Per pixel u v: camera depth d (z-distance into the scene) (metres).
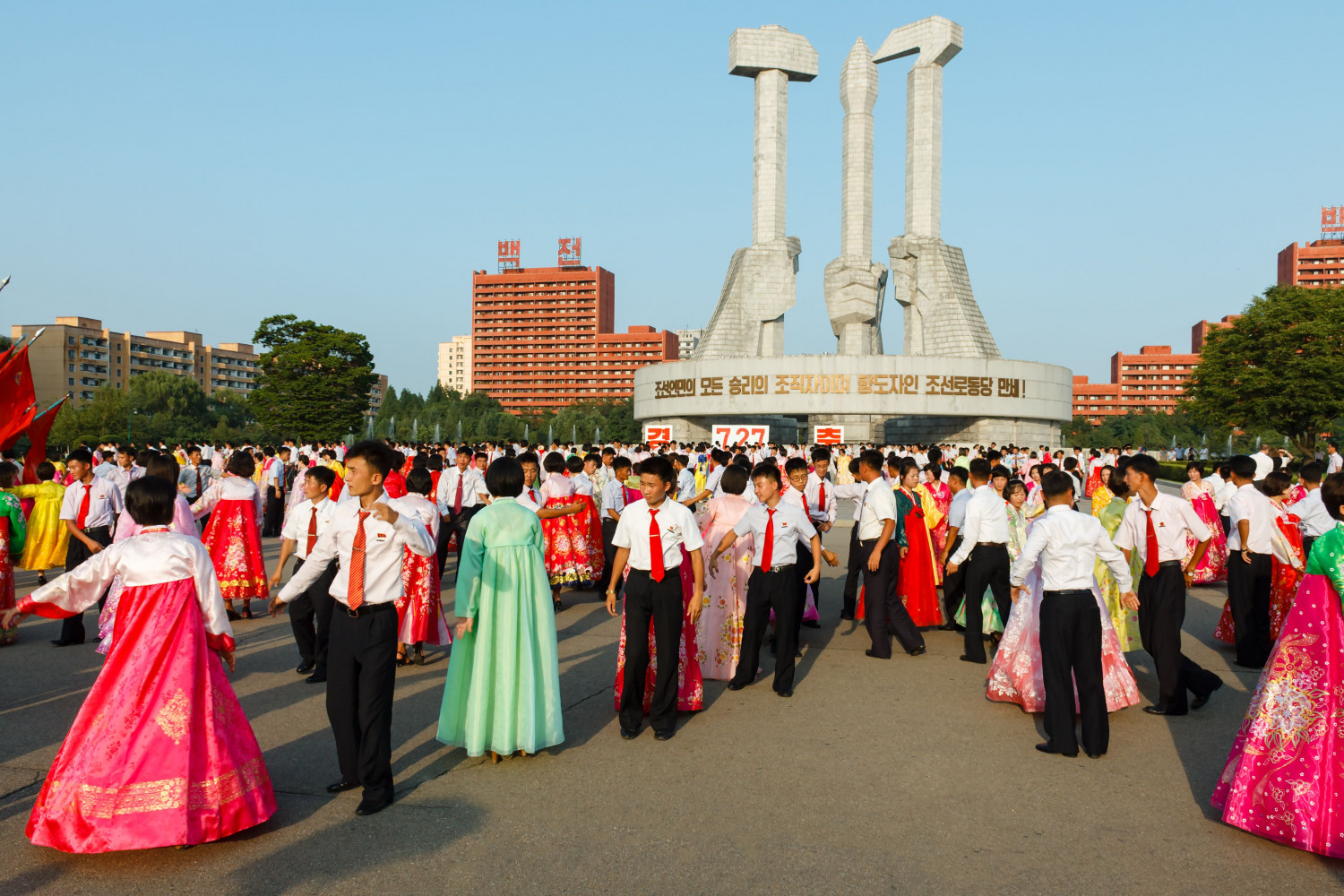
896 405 46.50
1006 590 8.24
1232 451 71.31
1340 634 4.25
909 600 9.56
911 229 49.78
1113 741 5.90
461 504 12.58
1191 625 9.97
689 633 6.50
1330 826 4.08
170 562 4.16
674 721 5.96
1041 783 5.11
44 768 5.17
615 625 9.69
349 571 4.71
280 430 63.03
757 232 51.38
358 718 4.80
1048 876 3.94
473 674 5.38
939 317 49.09
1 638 8.41
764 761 5.46
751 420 53.16
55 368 114.12
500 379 159.50
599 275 157.12
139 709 4.01
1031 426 50.03
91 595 4.23
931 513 10.22
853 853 4.15
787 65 49.91
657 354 153.75
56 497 12.48
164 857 4.04
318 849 4.14
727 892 3.75
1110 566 5.76
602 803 4.75
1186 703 6.59
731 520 7.68
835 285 48.47
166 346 133.88
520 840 4.26
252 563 9.80
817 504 9.95
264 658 8.10
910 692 7.13
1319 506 9.54
